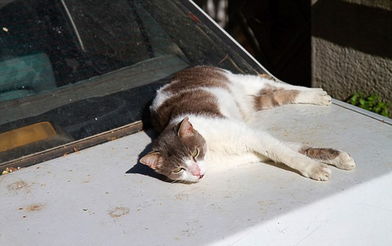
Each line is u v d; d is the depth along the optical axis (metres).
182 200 2.38
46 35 3.29
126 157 2.84
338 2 5.30
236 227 2.10
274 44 7.50
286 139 2.86
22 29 3.28
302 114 3.14
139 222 2.25
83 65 3.25
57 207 2.45
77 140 2.94
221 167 2.94
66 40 3.30
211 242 2.04
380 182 2.29
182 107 3.40
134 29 3.50
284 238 2.11
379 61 5.12
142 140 3.03
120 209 2.36
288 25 7.23
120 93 3.24
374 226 2.26
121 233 2.19
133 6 3.60
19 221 2.38
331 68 5.64
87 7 3.47
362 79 5.35
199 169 2.90
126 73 3.34
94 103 3.13
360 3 5.09
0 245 2.24
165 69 3.50
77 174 2.70
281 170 2.58
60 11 3.40
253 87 3.61
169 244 2.07
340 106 3.12
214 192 2.42
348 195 2.22
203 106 3.39
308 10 6.86
